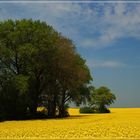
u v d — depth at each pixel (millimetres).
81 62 85625
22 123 54031
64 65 74938
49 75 75625
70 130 36719
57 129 38312
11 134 32688
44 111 82500
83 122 55594
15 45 72250
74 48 80062
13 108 70500
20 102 69750
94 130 36500
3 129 39812
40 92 76625
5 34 72750
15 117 70688
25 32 71688
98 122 55156
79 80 78812
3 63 71312
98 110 137875
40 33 71750
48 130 36938
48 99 80938
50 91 78750
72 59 76750
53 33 76625
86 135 31172
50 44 71938
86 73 86188
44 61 72562
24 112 72938
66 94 86000
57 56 73938
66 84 77625
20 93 66562
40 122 56656
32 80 72938
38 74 75062
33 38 72312
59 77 76250
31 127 42875
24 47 68562
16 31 72125
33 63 71562
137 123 50938
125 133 32844
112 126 43250
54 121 60094
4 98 69250
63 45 76125
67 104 87938
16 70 73438
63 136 30281
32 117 74312
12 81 68000
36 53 69250
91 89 93250
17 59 72625
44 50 70812
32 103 72250
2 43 70188
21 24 73188
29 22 74562
